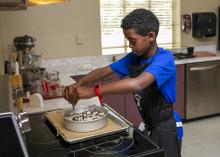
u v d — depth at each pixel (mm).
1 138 765
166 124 1424
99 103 1630
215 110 3707
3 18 2988
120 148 1107
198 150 2865
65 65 3334
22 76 2033
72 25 3289
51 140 1211
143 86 1198
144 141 1161
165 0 3789
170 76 1308
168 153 1405
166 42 3920
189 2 3797
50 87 2025
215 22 3863
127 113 3213
